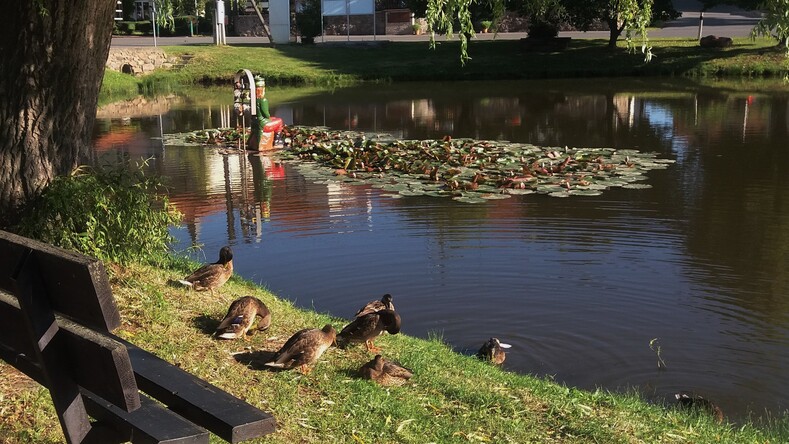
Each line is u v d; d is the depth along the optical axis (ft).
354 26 179.32
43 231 19.19
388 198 45.50
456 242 36.01
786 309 27.84
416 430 15.56
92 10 19.26
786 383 22.48
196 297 21.42
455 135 71.10
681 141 65.00
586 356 24.09
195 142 68.64
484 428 16.08
